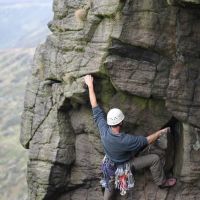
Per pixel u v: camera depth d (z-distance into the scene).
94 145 14.13
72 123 14.36
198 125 12.67
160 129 13.44
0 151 101.31
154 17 12.23
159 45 12.43
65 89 13.84
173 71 12.57
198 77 12.42
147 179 13.74
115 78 12.78
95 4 12.88
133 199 13.77
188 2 11.15
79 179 14.56
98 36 12.98
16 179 84.62
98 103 13.63
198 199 13.27
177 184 13.43
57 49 14.17
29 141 15.03
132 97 13.22
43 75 14.68
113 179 12.85
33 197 14.95
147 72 12.70
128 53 12.70
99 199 14.49
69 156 14.45
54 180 14.55
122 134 12.45
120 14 12.38
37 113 14.74
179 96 12.62
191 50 12.27
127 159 12.72
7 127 122.38
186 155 12.93
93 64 13.09
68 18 13.69
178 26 12.12
